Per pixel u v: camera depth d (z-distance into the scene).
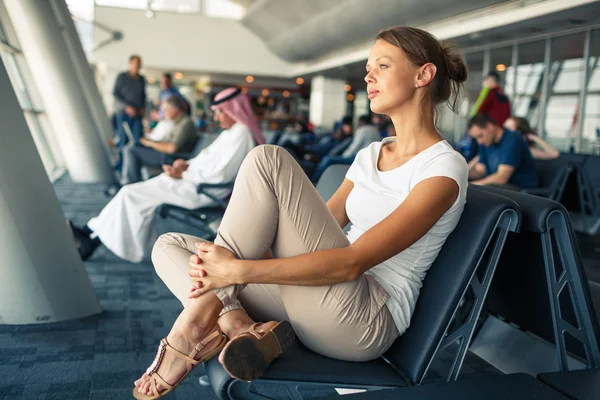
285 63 19.50
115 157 10.08
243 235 1.30
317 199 1.34
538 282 1.68
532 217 1.45
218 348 1.38
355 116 21.77
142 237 3.48
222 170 3.55
